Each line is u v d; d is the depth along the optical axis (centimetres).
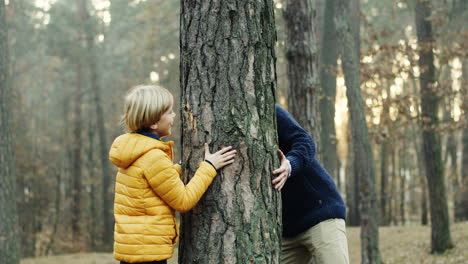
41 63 2409
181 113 247
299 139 281
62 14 2184
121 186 248
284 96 1722
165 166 237
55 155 2573
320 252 291
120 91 2384
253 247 232
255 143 236
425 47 1015
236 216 232
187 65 243
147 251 236
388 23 1750
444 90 1014
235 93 235
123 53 2438
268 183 240
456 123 1019
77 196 2369
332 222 295
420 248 1154
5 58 779
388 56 1055
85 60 2302
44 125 2694
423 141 1102
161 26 1983
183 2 246
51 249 2308
